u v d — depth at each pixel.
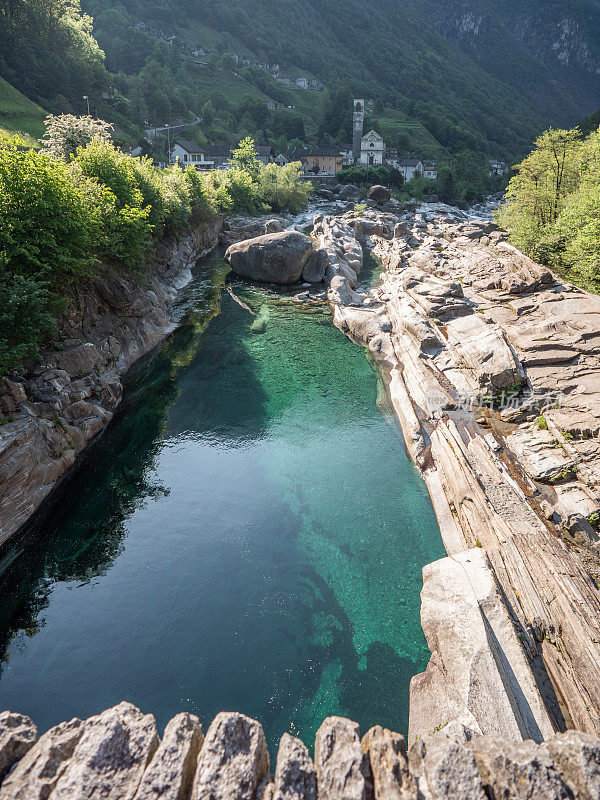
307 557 16.58
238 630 13.94
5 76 94.56
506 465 19.05
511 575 13.84
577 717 10.39
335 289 42.50
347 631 13.88
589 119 121.81
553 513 16.36
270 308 41.28
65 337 24.41
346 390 27.97
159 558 16.48
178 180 51.25
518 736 9.70
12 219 19.12
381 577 15.69
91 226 23.70
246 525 18.03
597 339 24.09
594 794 4.98
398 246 56.88
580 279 35.75
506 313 29.41
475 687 10.66
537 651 11.89
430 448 21.64
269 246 47.47
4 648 13.29
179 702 11.98
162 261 42.28
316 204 113.88
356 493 19.72
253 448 22.73
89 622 14.11
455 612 12.84
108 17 199.00
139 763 5.76
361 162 164.75
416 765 5.81
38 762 5.66
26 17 100.88
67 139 33.75
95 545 16.94
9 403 18.30
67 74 106.81
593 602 12.62
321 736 6.10
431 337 28.22
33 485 17.69
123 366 28.08
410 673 12.61
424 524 18.00
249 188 80.62
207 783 5.43
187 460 21.81
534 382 22.59
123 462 21.42
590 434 18.84
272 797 5.39
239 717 6.16
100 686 12.30
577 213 37.56
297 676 12.66
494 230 65.56
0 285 17.86
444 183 132.62
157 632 13.84
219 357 31.86
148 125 149.88
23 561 16.08
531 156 53.62
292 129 189.88
